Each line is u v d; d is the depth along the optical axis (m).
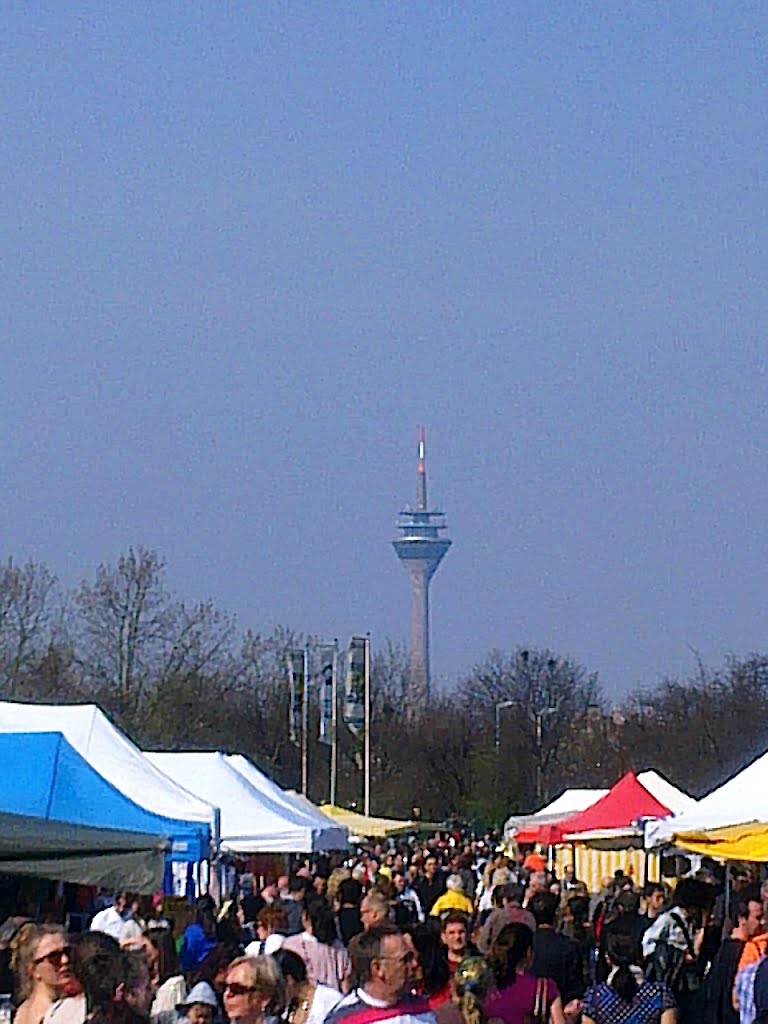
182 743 74.25
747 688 89.31
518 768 102.50
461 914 14.05
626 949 14.07
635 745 91.31
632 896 22.05
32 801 18.69
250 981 10.16
